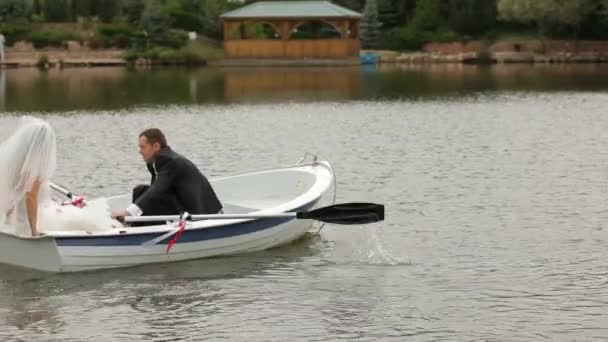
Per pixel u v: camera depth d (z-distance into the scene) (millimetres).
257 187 16719
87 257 13188
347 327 11250
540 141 26797
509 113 35531
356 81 56812
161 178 13883
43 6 82562
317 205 15180
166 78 60500
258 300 12234
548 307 11891
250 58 80125
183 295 12430
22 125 13117
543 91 46938
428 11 89312
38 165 12898
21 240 13156
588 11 83688
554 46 84688
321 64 79062
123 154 24766
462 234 15500
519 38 86875
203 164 23234
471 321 11422
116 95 46188
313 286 12789
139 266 13562
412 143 26719
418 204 17828
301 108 38844
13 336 10977
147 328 11250
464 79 57812
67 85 53312
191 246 13773
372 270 13516
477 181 20172
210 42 84438
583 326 11242
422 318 11547
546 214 16875
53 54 76812
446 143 26609
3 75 63344
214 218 13617
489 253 14336
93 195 18906
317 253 14430
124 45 79312
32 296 12336
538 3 82750
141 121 33844
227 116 35562
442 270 13492
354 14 79875
